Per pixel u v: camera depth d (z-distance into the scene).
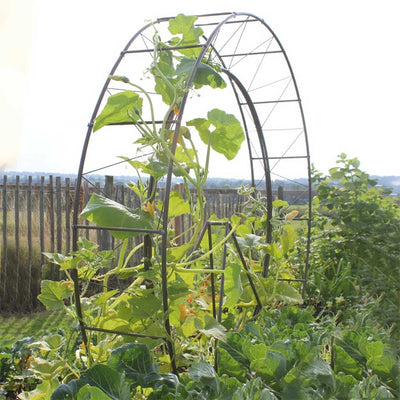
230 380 1.75
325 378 1.80
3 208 6.08
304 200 6.63
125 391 1.64
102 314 2.79
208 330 2.27
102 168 2.82
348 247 5.24
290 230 3.89
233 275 2.90
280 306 4.20
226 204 7.37
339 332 2.28
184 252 2.71
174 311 2.72
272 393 1.73
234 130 3.14
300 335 2.46
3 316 5.80
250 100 4.19
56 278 6.24
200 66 2.94
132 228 2.47
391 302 2.31
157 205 2.89
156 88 3.05
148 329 2.52
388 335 2.18
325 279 5.16
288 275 4.55
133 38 2.99
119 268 2.88
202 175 2.92
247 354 2.06
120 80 2.60
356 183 5.75
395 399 1.71
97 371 1.70
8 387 2.85
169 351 2.49
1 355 2.92
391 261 2.76
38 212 6.41
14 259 6.09
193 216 2.92
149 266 2.73
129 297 2.71
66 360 2.59
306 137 4.89
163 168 2.65
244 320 3.47
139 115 2.69
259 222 4.19
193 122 3.13
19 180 6.11
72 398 1.62
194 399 1.67
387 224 4.94
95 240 6.60
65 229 6.35
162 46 2.90
